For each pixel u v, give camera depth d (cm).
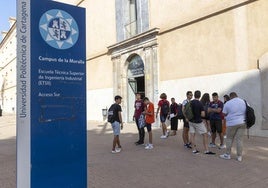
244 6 1238
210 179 639
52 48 421
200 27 1424
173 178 653
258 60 1187
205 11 1395
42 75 410
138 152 947
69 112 442
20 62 388
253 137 1166
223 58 1318
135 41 1827
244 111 783
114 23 2088
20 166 389
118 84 2002
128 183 627
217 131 966
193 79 1453
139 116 1076
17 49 385
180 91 1520
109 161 829
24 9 392
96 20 2309
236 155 852
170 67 1588
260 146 985
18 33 386
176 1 1555
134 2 1927
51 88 420
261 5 1180
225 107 803
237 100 790
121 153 938
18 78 386
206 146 891
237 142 792
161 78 1645
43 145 411
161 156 877
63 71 434
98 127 1783
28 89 395
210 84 1370
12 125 2278
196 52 1442
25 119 393
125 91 1964
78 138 453
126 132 1467
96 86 2306
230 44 1291
